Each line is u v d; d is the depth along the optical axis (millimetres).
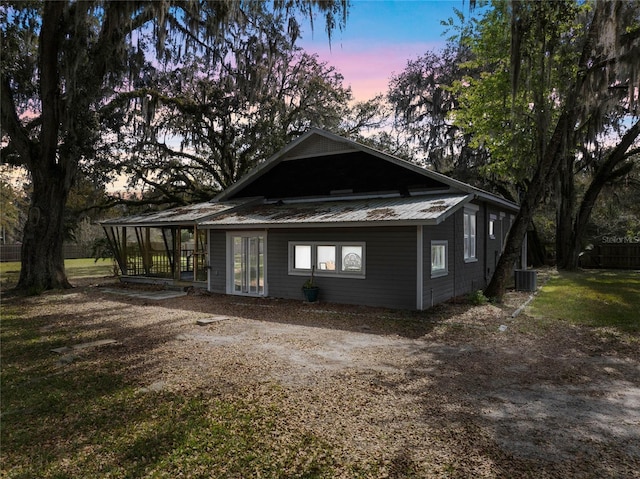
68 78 13398
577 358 6605
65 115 14438
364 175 13625
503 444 3803
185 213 15828
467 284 13898
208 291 14641
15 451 3748
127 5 12016
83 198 28203
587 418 4383
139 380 5551
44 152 14914
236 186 16438
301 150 14820
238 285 13992
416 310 10469
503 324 8977
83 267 27375
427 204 11008
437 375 5734
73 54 13344
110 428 4172
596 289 14672
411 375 5727
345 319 9625
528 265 26812
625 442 3850
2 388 5316
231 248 14133
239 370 5918
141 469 3428
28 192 34062
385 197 13211
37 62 15328
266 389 5168
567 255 23500
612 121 20422
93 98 14547
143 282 17156
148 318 9938
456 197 11453
